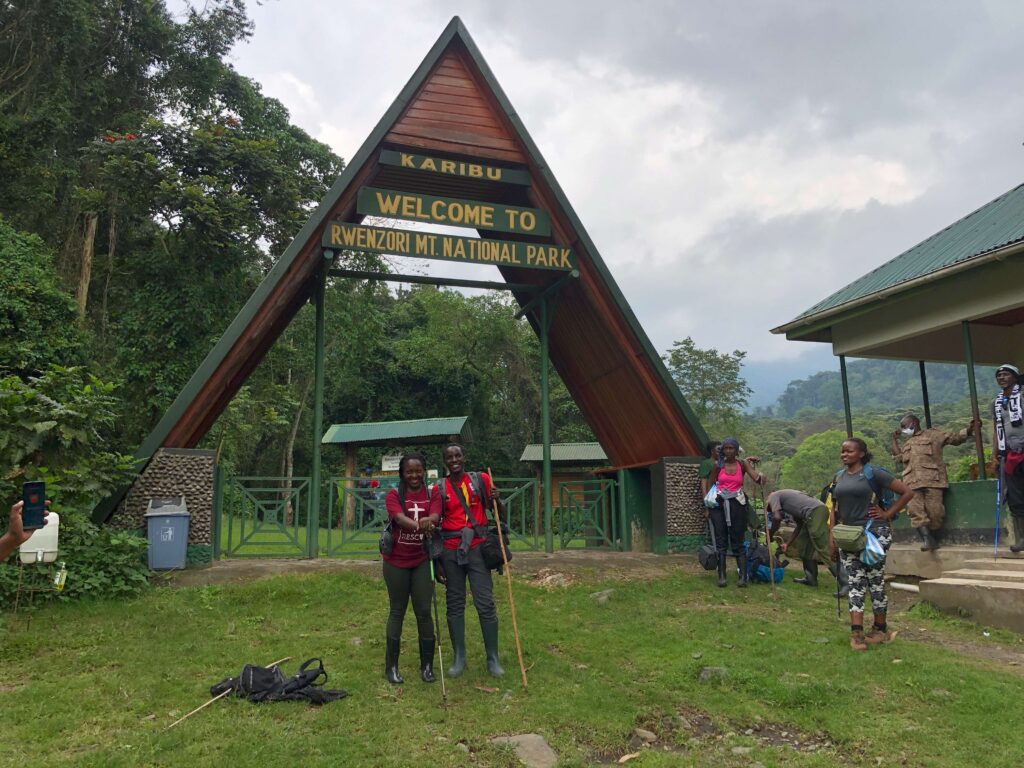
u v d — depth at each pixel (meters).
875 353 12.17
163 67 24.86
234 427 23.53
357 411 39.62
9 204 21.17
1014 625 6.65
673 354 39.34
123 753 3.82
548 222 11.11
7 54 22.62
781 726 4.43
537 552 10.89
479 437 40.09
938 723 4.34
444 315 37.88
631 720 4.42
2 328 16.69
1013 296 8.86
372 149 10.18
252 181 20.36
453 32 10.73
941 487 9.20
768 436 90.25
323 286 10.41
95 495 7.99
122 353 19.11
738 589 8.58
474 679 5.17
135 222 24.56
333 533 15.73
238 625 6.64
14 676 5.23
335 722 4.34
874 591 6.09
